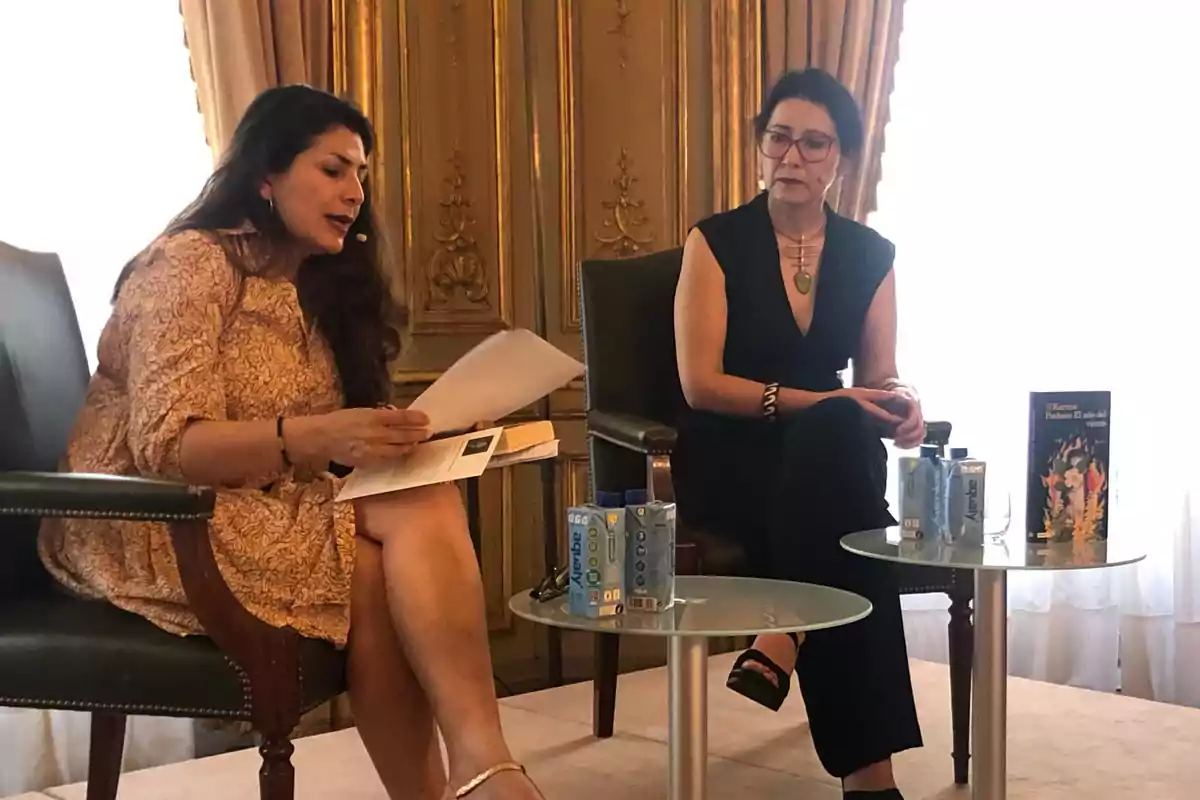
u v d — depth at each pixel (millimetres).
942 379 3346
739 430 2139
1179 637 3285
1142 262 3299
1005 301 3336
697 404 2119
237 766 2246
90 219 2430
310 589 1479
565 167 3061
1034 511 1752
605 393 2297
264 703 1375
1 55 2348
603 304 2334
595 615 1428
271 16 2537
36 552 1632
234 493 1539
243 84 2473
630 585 1458
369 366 1723
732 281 2180
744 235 2203
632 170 3135
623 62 3115
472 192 2955
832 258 2213
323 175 1604
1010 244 3334
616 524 1438
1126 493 3314
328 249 1638
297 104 1617
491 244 2982
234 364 1571
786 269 2209
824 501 1818
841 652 1748
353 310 1716
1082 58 3309
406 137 2842
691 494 2117
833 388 2225
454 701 1427
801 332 2188
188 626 1427
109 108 2453
